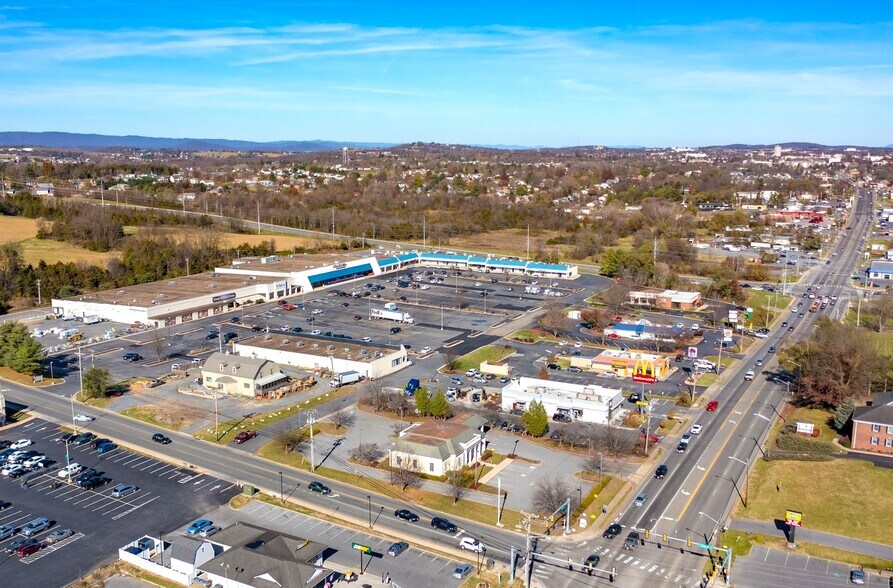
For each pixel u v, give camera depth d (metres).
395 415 117.75
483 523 83.75
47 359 145.62
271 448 104.31
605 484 93.50
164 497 89.50
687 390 131.88
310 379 133.62
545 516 85.00
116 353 150.38
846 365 124.38
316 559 74.06
